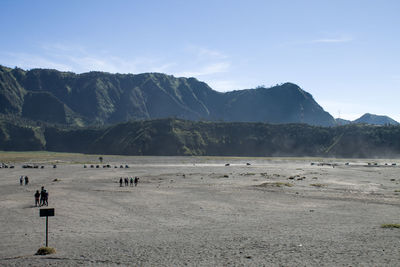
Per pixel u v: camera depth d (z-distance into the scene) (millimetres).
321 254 17703
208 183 73875
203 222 31328
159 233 25953
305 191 57875
